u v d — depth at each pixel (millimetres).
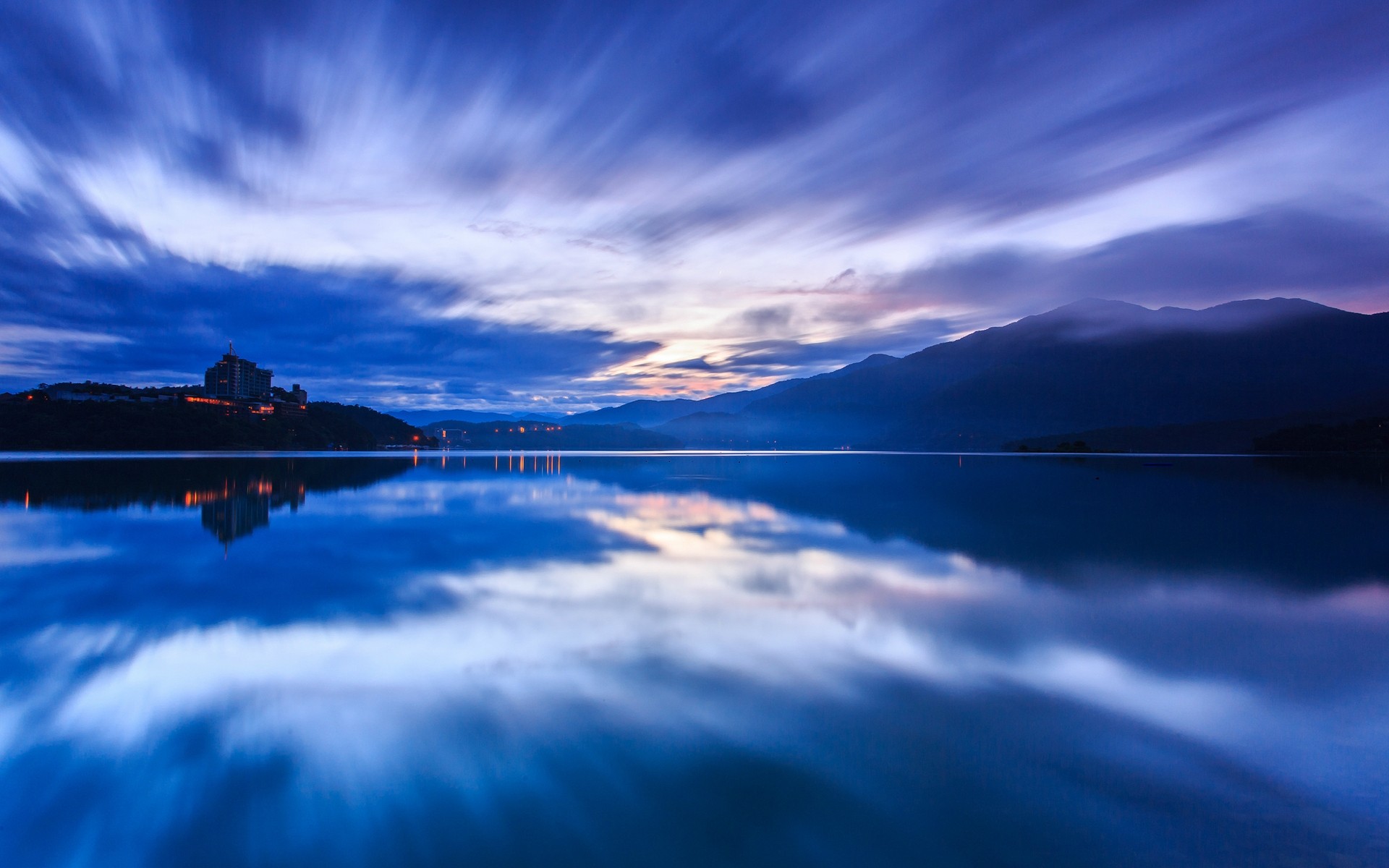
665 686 5961
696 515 18969
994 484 29766
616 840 3748
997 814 3977
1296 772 4445
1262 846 3660
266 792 4246
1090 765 4551
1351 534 14266
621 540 14562
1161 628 7562
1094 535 14430
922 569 11039
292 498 24359
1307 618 7953
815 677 6180
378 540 14570
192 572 11172
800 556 12297
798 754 4707
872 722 5211
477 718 5301
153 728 5156
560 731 5086
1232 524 15859
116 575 10883
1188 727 5090
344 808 4066
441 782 4355
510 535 15250
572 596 9398
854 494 25438
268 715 5379
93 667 6488
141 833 3852
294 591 9797
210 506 21516
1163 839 3734
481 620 8141
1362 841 3688
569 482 33875
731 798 4172
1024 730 5109
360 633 7598
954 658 6680
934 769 4492
